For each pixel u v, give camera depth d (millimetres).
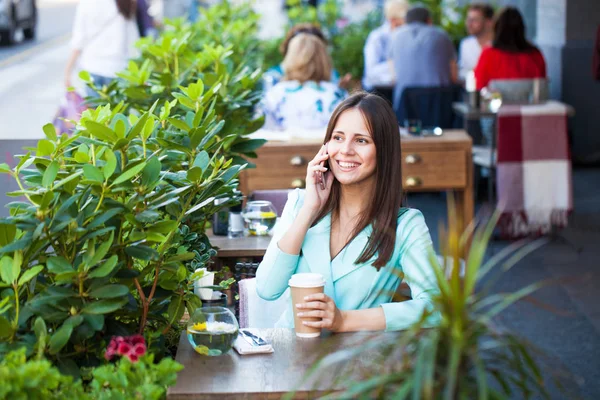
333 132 3043
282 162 6320
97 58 8531
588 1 10812
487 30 10164
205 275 3344
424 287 2846
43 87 14648
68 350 2656
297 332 2752
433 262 2020
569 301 6156
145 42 5160
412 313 2803
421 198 9617
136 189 2678
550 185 7562
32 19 21625
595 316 5828
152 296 2844
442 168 6582
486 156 7918
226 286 3383
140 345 2416
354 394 1977
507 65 8133
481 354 2092
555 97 11258
